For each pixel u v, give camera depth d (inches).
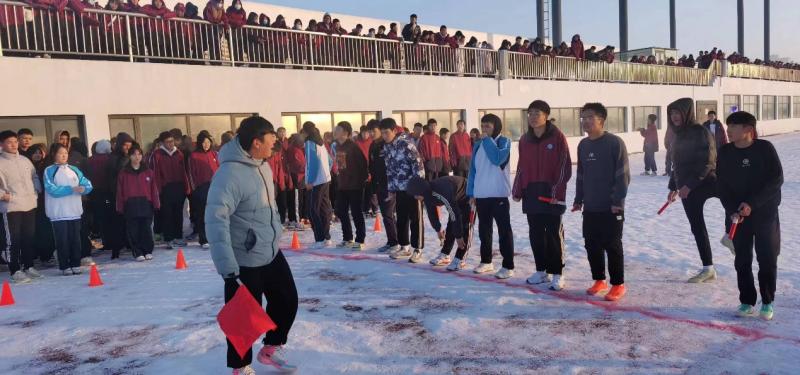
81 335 180.4
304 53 542.6
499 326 171.6
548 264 209.9
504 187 220.5
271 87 507.8
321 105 549.0
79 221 271.9
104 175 305.9
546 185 201.8
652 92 1094.4
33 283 254.2
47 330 186.9
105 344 171.3
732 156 169.9
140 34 439.2
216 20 463.2
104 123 408.5
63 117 396.5
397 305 196.4
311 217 311.3
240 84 485.7
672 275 222.1
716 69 1291.8
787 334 156.0
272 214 135.0
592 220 194.2
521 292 206.1
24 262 261.4
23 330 187.9
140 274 264.7
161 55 450.9
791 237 285.6
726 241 173.9
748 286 169.9
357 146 297.9
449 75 705.0
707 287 203.6
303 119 545.0
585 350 150.6
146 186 297.9
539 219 206.4
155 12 431.8
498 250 282.5
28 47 376.8
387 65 620.4
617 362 142.3
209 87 465.7
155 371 148.9
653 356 145.2
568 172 200.2
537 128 203.5
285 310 141.1
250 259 131.0
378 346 159.2
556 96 866.8
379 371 142.6
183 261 273.7
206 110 464.8
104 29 405.1
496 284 218.2
